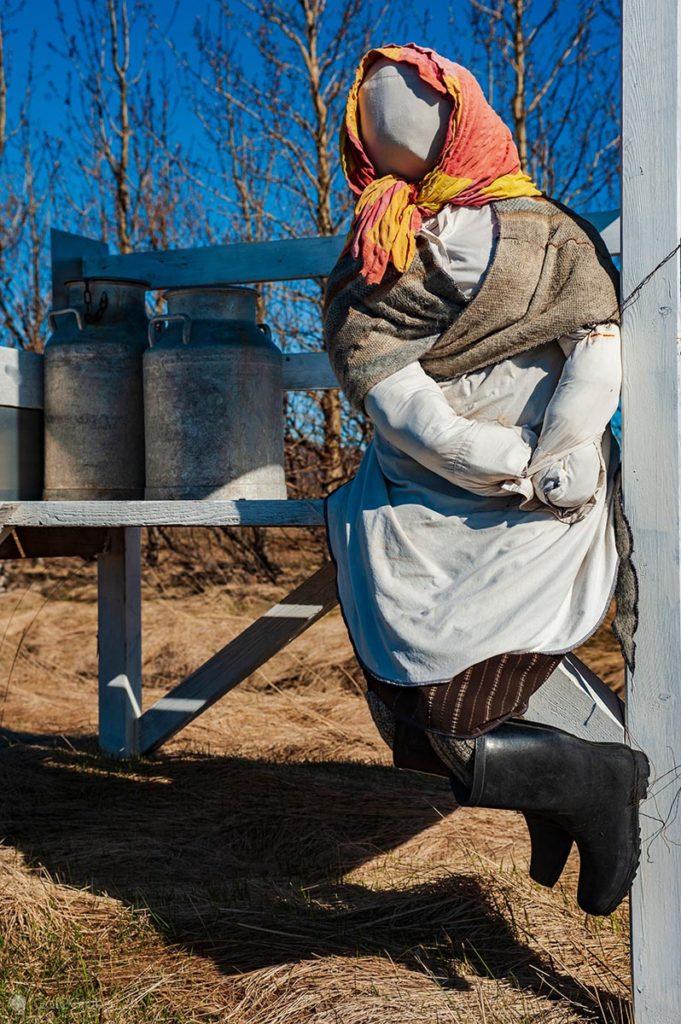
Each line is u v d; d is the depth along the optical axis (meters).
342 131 2.01
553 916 2.47
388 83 1.90
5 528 3.01
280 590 7.62
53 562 9.23
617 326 1.87
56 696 5.21
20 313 9.30
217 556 8.73
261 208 9.30
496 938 2.36
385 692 1.88
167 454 3.10
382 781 3.72
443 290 1.88
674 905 1.88
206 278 3.68
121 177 9.66
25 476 3.44
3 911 2.49
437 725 1.78
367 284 1.90
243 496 3.08
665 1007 1.90
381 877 2.76
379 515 1.97
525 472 1.81
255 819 3.23
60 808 3.42
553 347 1.89
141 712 4.12
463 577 1.84
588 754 1.81
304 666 5.50
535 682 1.83
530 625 1.79
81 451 3.38
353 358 1.93
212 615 6.65
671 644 1.87
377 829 3.15
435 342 1.90
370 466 2.11
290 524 2.56
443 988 2.12
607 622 6.29
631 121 1.87
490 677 1.79
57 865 2.86
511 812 3.30
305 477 7.96
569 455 1.82
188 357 3.05
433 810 3.32
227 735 4.43
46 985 2.18
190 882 2.75
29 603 7.47
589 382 1.80
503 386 1.90
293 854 2.98
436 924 2.45
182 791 3.60
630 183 1.87
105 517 2.84
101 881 2.75
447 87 1.84
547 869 2.01
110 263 3.80
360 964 2.23
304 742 4.29
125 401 3.41
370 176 1.97
